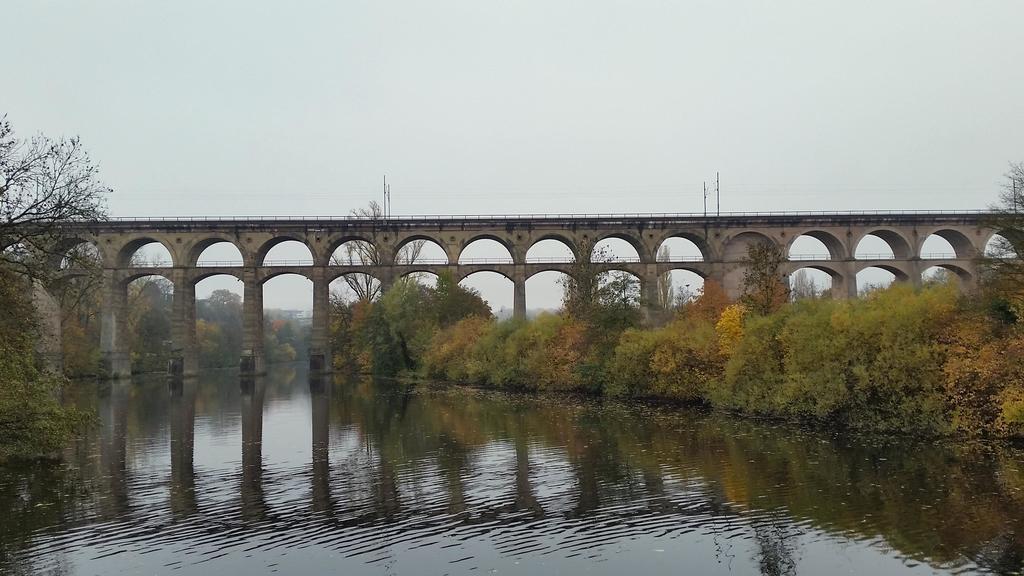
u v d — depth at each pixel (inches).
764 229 3201.3
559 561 545.0
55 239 1033.5
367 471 896.3
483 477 838.5
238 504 740.7
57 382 1037.2
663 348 1555.1
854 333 1126.4
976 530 581.3
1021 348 931.3
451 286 2864.2
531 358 1978.3
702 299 2014.0
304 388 2401.6
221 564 556.1
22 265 965.2
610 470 852.0
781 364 1301.7
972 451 898.7
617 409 1482.5
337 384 2583.7
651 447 999.0
